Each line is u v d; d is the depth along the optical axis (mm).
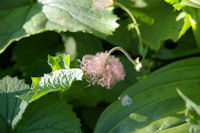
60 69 452
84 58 473
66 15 515
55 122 482
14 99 495
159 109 440
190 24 500
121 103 462
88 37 565
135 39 558
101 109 536
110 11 508
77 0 522
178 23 501
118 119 450
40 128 480
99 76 478
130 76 537
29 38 585
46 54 573
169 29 506
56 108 491
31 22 521
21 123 484
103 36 500
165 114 434
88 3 517
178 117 428
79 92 524
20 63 573
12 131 482
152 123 432
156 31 513
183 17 500
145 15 520
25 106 484
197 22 492
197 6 465
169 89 454
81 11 515
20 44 582
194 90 448
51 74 456
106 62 465
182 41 551
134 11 520
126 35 556
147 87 464
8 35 518
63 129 477
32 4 555
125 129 440
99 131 456
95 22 506
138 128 434
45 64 562
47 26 509
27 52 578
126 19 560
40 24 513
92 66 467
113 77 470
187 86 453
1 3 562
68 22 508
